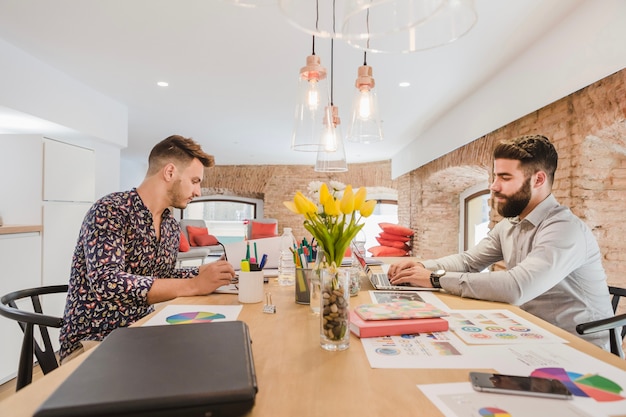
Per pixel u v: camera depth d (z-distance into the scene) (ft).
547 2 6.30
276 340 2.84
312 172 27.94
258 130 16.56
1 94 7.97
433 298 4.17
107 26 7.33
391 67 9.14
